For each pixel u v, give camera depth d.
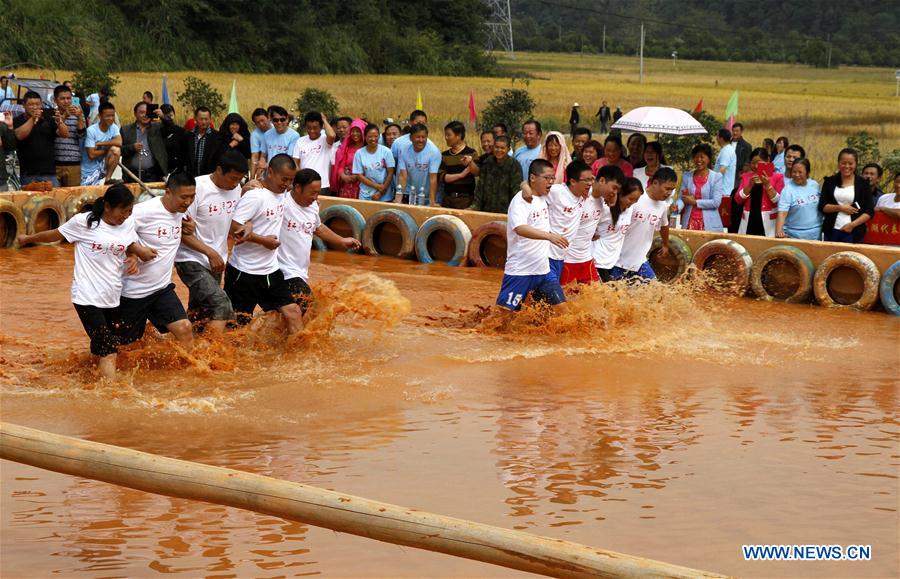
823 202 14.56
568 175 11.40
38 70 61.38
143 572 5.23
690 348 10.68
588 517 6.03
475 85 88.00
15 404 8.02
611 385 9.12
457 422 7.90
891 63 181.38
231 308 9.66
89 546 5.53
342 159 17.58
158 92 55.53
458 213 16.09
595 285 11.45
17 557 5.37
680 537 5.77
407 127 18.23
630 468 6.90
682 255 14.59
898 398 8.86
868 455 7.30
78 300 8.59
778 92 99.44
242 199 9.71
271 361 9.64
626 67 154.25
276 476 6.58
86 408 7.98
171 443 7.22
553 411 8.26
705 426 7.92
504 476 6.68
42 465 4.88
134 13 81.06
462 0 119.62
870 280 13.13
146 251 8.74
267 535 5.73
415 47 108.00
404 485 6.48
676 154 24.61
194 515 6.00
